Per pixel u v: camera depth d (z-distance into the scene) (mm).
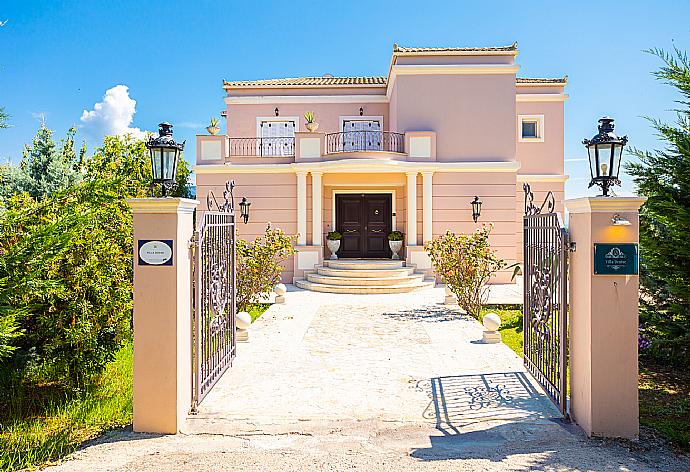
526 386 6004
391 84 18453
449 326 9820
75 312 5637
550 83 20109
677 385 6145
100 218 6312
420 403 5434
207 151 17344
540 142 20125
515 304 12195
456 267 11336
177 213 4738
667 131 5820
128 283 6391
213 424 4871
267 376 6477
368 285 15141
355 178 17578
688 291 5691
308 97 19859
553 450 4211
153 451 4258
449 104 16969
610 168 4691
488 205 16812
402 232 18031
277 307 12297
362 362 7160
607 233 4484
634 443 4344
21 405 5512
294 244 17047
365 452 4211
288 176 17266
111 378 6352
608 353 4469
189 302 5102
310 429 4727
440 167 16719
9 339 5094
